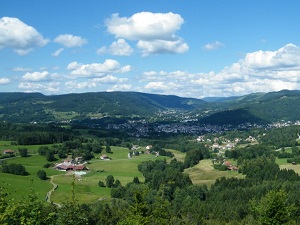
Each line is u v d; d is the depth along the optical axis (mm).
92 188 135875
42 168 169750
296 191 91250
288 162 179500
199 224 78750
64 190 125375
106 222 69812
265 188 99188
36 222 21391
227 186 118000
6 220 20688
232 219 81375
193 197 109125
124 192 121688
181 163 184125
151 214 35344
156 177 131750
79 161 192375
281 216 33625
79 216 24422
